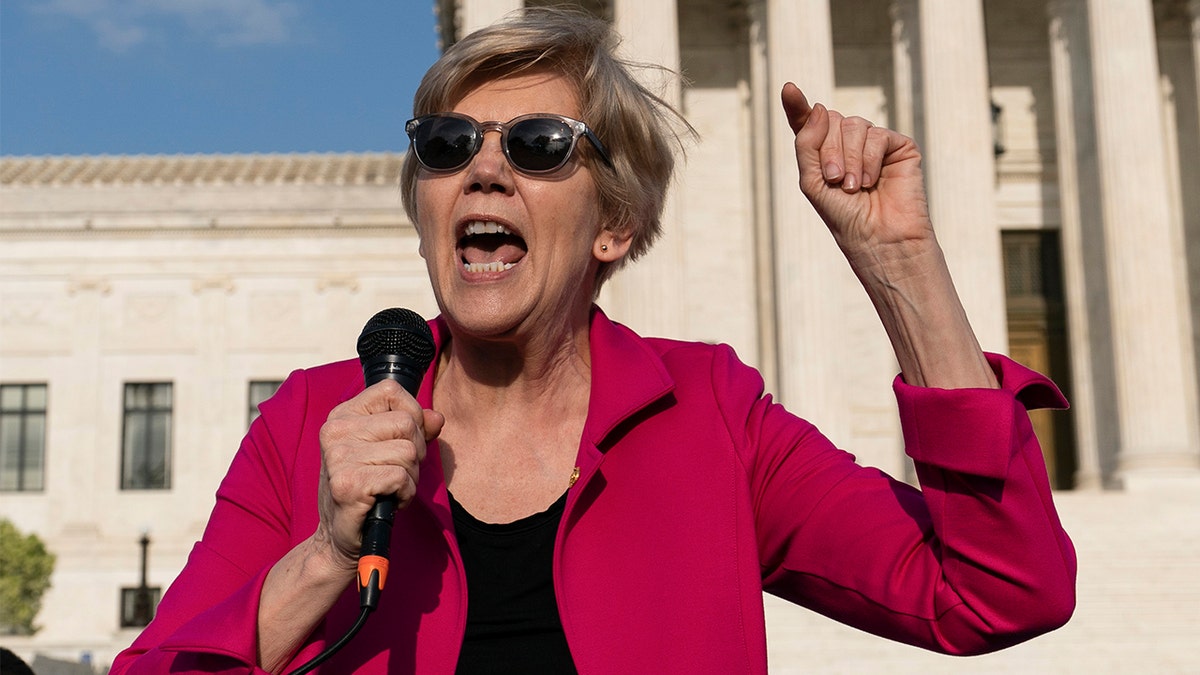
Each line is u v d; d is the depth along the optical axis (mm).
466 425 2695
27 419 40250
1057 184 33656
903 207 2322
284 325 40562
